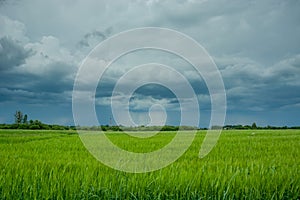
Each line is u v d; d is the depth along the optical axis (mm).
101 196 5039
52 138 18094
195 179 5551
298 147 12102
